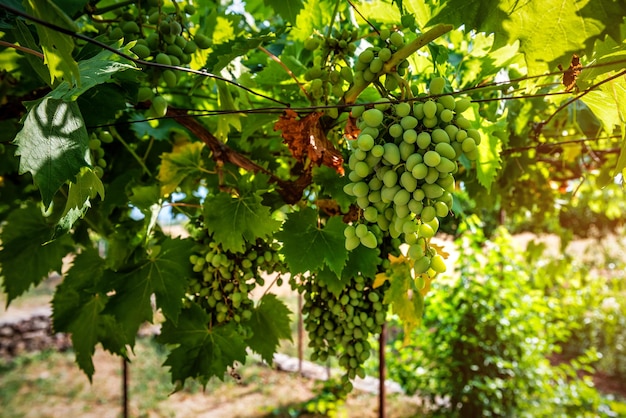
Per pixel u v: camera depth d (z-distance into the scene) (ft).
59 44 1.28
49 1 1.21
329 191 2.11
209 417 8.03
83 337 2.44
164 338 2.17
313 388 8.80
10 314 11.30
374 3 2.39
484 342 6.12
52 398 8.54
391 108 1.46
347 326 2.10
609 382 9.48
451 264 6.26
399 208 1.39
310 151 1.84
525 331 6.12
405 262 2.04
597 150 3.36
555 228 5.20
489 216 6.57
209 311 2.21
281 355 10.61
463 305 6.18
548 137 3.43
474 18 1.51
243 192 2.15
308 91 2.05
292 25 2.26
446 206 1.40
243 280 2.13
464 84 2.73
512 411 6.05
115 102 1.79
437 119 1.41
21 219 2.47
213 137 2.19
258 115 2.43
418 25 2.06
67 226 1.46
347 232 1.55
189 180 2.62
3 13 1.49
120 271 2.15
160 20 1.87
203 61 2.57
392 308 2.14
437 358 6.34
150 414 8.15
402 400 8.18
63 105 1.39
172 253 2.15
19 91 2.58
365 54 1.59
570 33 1.41
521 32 1.47
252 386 9.23
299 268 1.94
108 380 9.43
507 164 3.26
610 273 8.20
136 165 2.96
